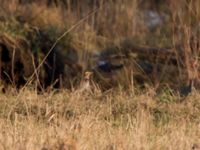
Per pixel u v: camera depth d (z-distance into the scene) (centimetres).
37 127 2273
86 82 2867
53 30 3362
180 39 3484
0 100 2584
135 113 2484
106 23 4075
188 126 2355
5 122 2331
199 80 3073
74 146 2030
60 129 2220
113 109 2548
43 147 2028
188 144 2122
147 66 3431
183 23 3453
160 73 3356
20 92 2683
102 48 3684
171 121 2425
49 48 3234
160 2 4722
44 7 3878
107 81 3253
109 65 3378
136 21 4216
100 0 3947
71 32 3444
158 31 4088
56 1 4162
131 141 2119
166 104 2633
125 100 2653
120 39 3862
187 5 3366
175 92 2867
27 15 3509
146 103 2605
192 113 2534
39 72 3123
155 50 3516
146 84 3005
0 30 3169
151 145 2108
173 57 3431
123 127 2320
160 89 3047
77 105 2573
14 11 3450
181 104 2638
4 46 3111
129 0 4162
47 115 2436
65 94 2736
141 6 4722
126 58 3444
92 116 2389
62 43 3350
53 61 3209
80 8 4144
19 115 2412
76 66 3331
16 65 3108
